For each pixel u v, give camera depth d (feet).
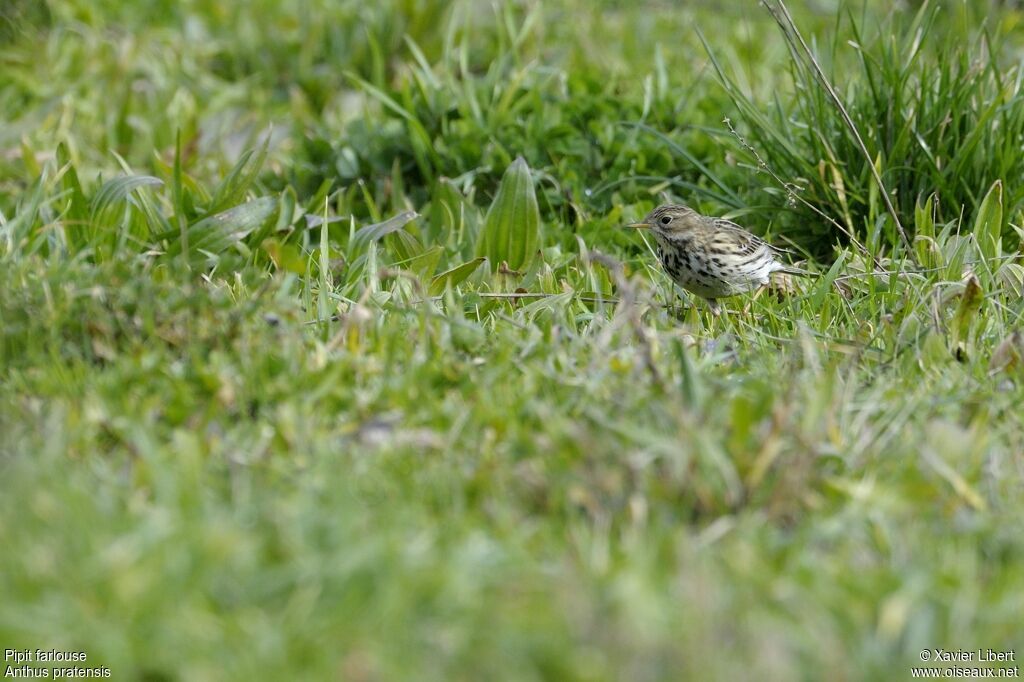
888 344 56.08
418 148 81.82
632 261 74.23
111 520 37.96
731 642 34.47
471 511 40.52
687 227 66.33
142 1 109.60
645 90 87.71
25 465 40.47
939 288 59.93
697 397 44.11
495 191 82.33
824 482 41.45
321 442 43.47
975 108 74.79
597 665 33.37
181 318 51.80
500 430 45.24
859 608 35.53
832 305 63.77
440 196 76.54
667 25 109.60
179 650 33.60
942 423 44.47
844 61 97.04
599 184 80.94
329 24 103.96
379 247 74.90
